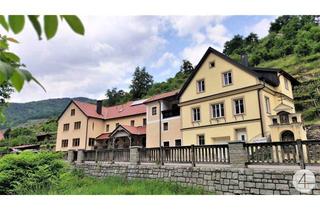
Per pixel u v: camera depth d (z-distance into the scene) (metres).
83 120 33.31
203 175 9.67
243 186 8.50
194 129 20.98
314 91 29.55
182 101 22.31
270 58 45.22
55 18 0.78
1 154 21.34
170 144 23.84
